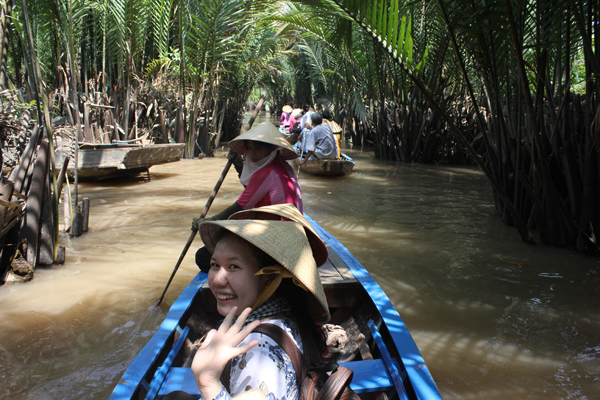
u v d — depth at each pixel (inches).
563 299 142.3
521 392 96.6
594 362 108.1
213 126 534.0
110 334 115.3
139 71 461.4
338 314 113.8
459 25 179.8
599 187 181.6
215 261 51.5
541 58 194.9
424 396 68.4
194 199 263.7
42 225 155.3
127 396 66.9
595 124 175.2
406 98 486.0
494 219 238.7
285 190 103.3
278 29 521.7
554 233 193.3
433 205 269.4
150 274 153.3
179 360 88.3
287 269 49.3
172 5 473.7
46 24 349.7
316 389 49.4
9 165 191.5
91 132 358.3
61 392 92.4
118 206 243.3
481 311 133.3
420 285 150.9
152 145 327.0
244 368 44.8
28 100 272.1
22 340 111.3
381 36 175.6
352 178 365.7
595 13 178.7
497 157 247.6
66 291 139.2
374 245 191.0
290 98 1274.6
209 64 457.4
